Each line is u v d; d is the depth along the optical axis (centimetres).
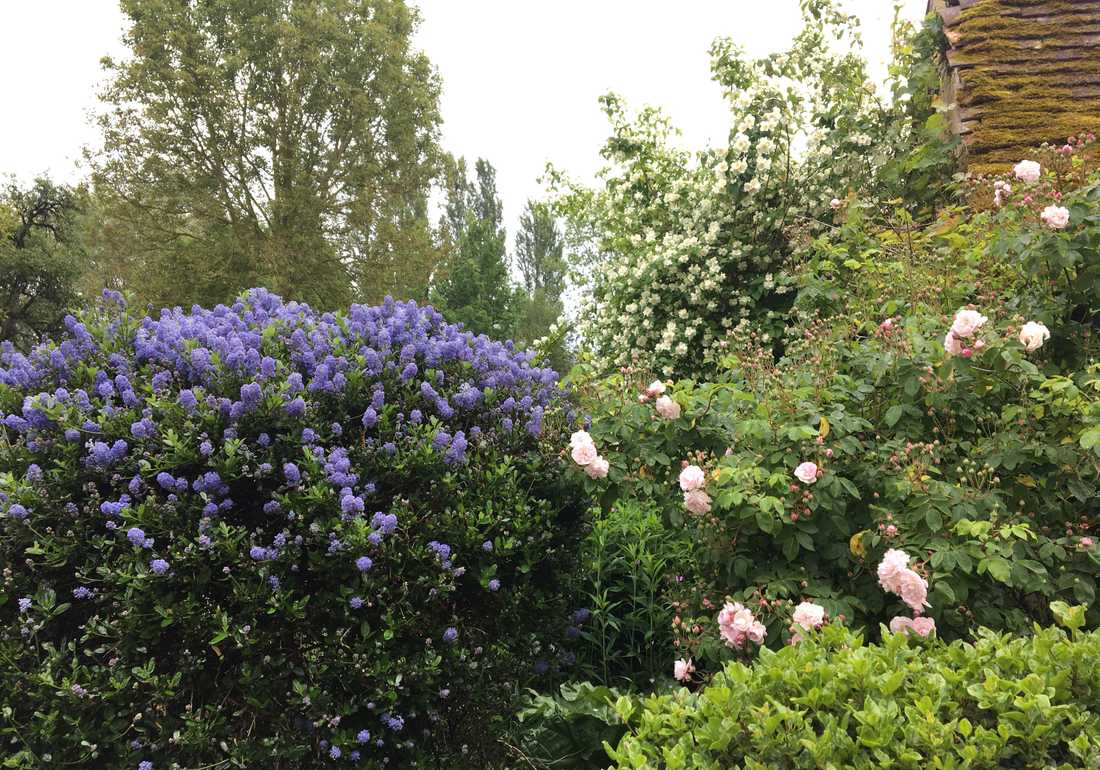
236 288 2014
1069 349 336
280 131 2133
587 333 877
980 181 467
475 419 348
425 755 287
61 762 255
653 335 734
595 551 400
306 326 350
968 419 314
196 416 286
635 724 294
